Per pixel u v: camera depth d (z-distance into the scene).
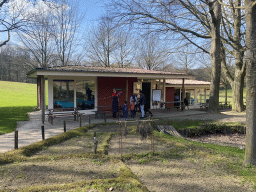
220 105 23.48
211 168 5.59
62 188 4.11
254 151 5.76
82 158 5.94
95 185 4.26
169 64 39.84
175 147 7.37
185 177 4.96
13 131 9.14
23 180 4.50
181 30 15.31
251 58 5.63
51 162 5.60
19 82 64.56
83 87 14.21
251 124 5.77
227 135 11.70
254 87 5.66
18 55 30.73
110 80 15.34
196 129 11.38
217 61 16.02
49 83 12.88
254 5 5.56
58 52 30.91
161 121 11.89
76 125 10.52
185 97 21.27
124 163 5.81
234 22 17.62
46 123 11.14
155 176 4.98
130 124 10.95
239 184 4.66
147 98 18.03
